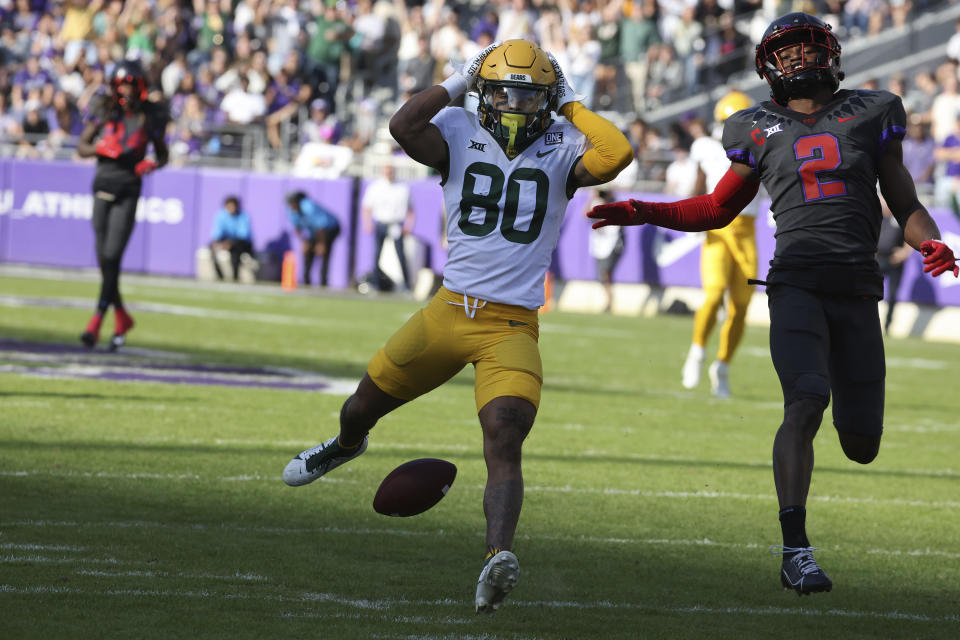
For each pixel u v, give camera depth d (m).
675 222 17.14
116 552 16.33
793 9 78.12
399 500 15.25
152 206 74.38
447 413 30.47
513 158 15.55
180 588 14.85
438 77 80.56
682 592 16.09
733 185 17.16
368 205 69.69
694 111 77.31
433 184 70.25
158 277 73.31
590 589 16.02
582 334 54.09
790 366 15.92
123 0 88.94
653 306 67.31
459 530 18.86
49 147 78.94
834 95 17.02
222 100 79.44
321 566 16.31
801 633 14.51
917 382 43.66
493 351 14.98
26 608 13.66
